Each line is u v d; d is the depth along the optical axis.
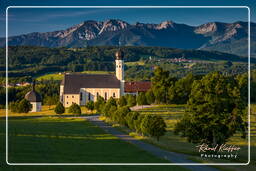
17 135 94.94
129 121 125.12
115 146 90.94
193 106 89.44
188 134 89.12
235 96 88.56
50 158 67.81
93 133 116.00
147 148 91.38
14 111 194.62
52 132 109.31
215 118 86.31
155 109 184.12
